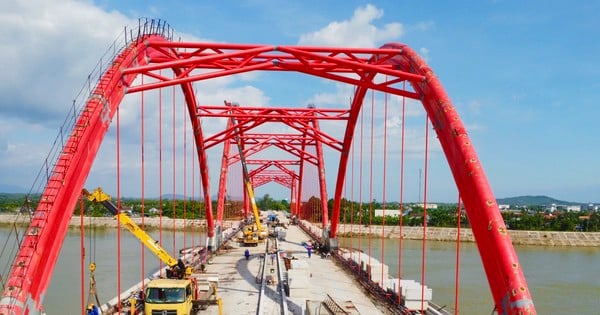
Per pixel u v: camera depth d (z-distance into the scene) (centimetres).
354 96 3969
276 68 2606
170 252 6019
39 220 1599
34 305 1517
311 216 8650
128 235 8344
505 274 1630
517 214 14075
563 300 4359
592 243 9556
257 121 4628
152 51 2538
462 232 9569
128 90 2214
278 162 11206
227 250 5156
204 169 4672
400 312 2492
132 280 4319
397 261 6256
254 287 3159
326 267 4084
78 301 3575
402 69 2509
